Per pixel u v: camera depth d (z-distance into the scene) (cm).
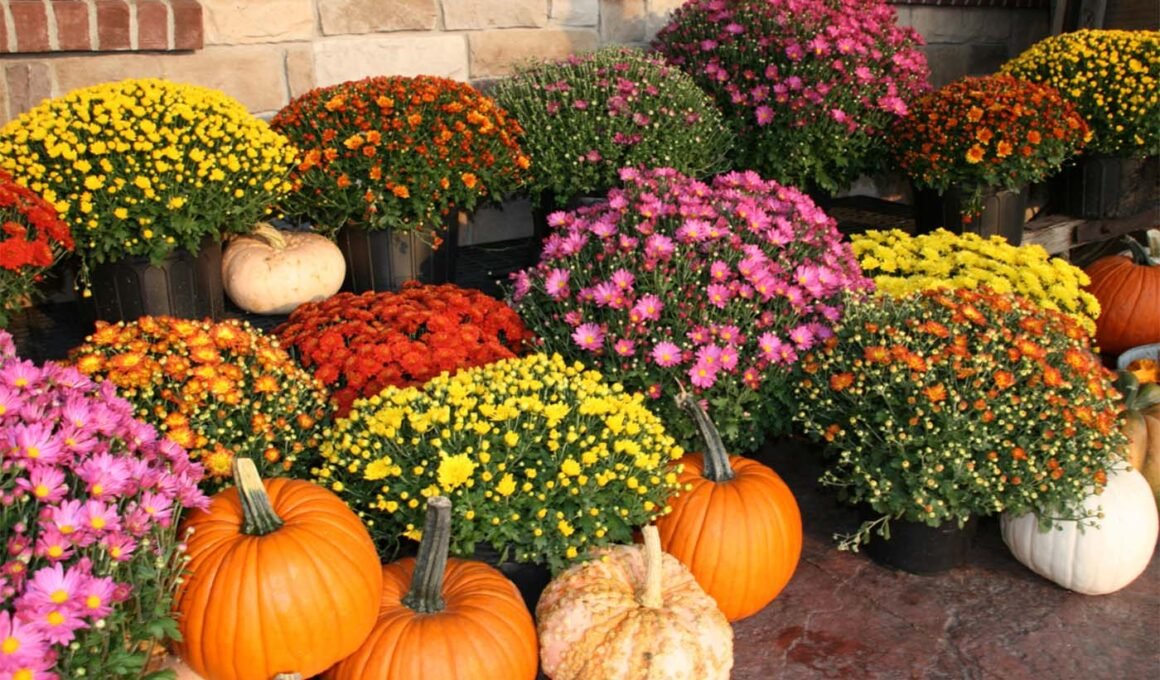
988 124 541
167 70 465
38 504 204
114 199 364
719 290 351
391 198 428
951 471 338
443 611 264
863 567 368
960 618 338
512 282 508
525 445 286
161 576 227
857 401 347
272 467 313
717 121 523
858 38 559
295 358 365
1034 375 338
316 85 514
